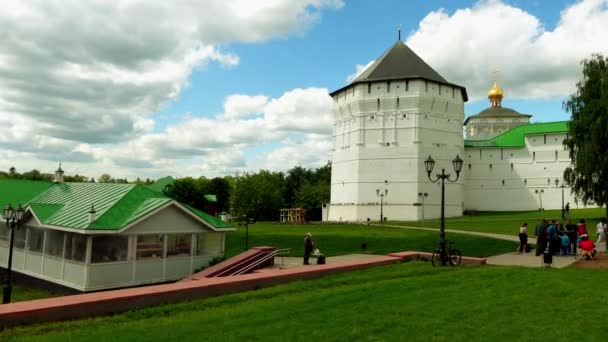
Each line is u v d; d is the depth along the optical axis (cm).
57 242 2153
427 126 7431
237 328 902
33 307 930
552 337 836
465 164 8406
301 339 825
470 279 1486
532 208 7956
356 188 7581
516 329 885
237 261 2125
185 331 879
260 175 9838
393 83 7494
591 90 4409
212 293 1241
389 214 7312
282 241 3672
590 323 925
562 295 1197
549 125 8081
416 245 3152
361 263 1797
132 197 2198
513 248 2827
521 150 8144
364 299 1171
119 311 1045
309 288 1393
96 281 1919
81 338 836
